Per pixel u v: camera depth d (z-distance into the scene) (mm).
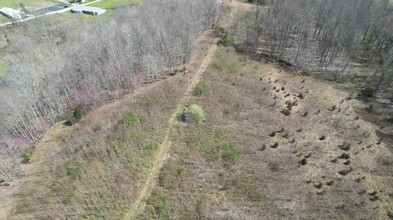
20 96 50656
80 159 43875
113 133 47844
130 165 43719
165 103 55594
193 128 50875
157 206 38906
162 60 66438
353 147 50344
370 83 68750
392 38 76250
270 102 59375
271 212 39188
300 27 75188
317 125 54938
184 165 44531
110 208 38531
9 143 46188
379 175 45375
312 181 43594
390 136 53375
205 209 39094
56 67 57875
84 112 53156
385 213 39812
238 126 52375
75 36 73438
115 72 58375
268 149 48406
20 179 42125
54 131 50844
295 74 70875
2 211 37812
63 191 39688
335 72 72312
